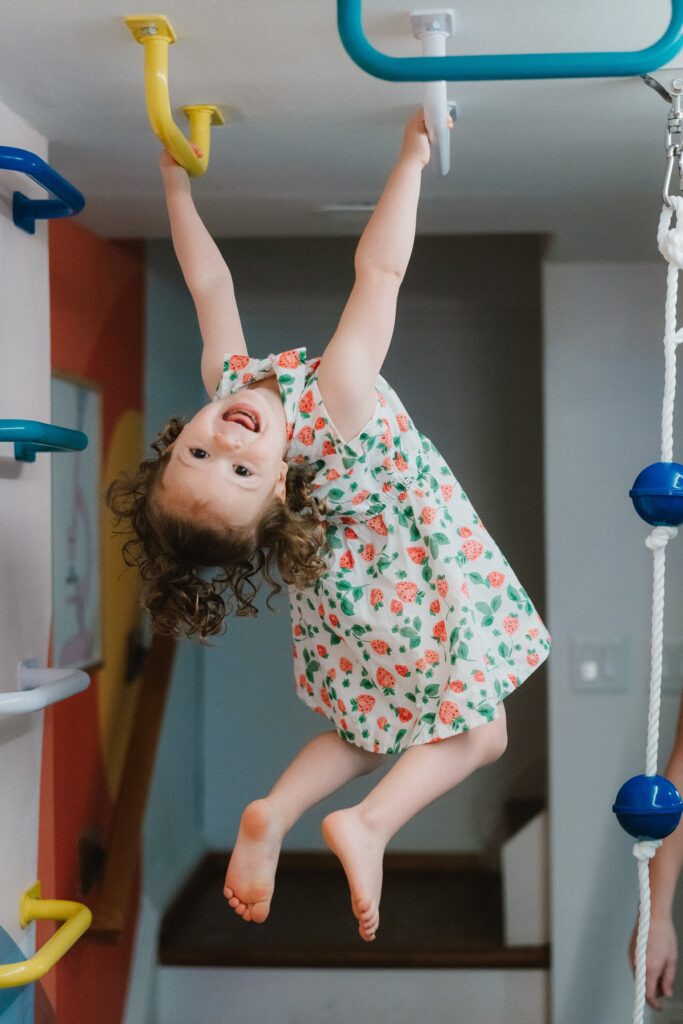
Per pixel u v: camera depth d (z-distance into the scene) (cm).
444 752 129
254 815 127
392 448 124
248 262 337
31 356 150
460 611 127
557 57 100
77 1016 220
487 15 111
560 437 261
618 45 120
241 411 116
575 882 264
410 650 130
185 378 361
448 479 137
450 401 381
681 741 196
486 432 380
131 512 132
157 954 285
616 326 260
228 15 111
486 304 365
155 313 319
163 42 116
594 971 264
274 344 383
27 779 149
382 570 131
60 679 136
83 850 240
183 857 348
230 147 157
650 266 259
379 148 158
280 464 118
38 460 152
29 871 150
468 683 125
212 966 284
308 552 120
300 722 380
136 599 296
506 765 374
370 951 281
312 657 143
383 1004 279
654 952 188
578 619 262
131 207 206
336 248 327
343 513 128
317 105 138
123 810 260
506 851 281
